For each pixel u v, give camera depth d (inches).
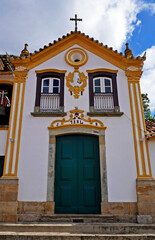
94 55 384.8
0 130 354.3
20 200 299.6
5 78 409.7
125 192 302.7
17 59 371.2
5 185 302.4
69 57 382.0
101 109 349.4
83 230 260.4
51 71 372.2
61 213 301.4
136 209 295.1
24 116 342.6
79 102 352.2
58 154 330.0
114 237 244.1
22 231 260.4
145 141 326.0
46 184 307.3
